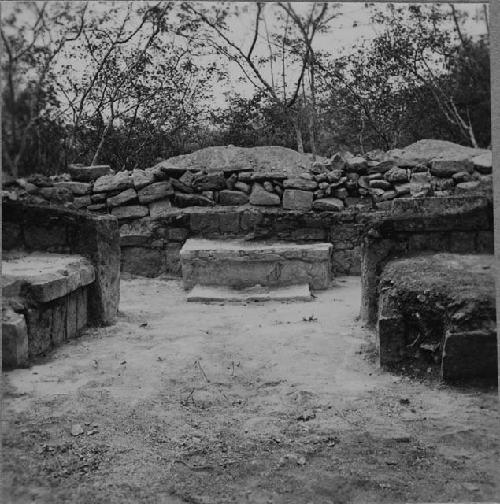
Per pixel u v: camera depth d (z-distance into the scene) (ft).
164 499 7.32
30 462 7.94
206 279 19.07
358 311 15.49
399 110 18.22
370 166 21.88
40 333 11.66
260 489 7.50
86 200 20.61
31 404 9.39
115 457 8.10
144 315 15.49
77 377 10.53
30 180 17.76
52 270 12.27
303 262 18.92
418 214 12.91
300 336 13.07
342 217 21.30
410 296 10.77
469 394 9.81
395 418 9.06
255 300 17.57
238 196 22.41
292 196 21.98
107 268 14.38
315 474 7.78
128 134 18.66
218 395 9.96
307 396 9.86
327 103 18.51
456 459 8.09
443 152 21.24
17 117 14.88
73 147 18.22
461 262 11.58
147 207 22.03
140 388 10.15
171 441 8.51
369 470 7.86
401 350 10.85
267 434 8.68
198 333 13.52
